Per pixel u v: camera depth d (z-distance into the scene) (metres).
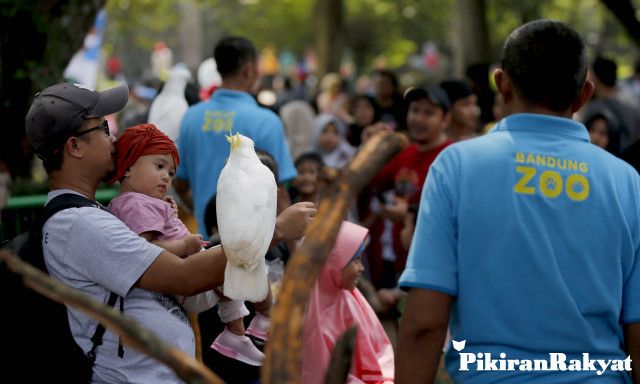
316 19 25.25
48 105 3.24
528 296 2.95
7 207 6.67
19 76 8.30
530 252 2.95
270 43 42.97
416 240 3.08
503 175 3.01
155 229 3.28
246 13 41.69
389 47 42.03
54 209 3.19
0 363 3.13
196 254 3.11
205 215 5.12
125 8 23.62
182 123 6.18
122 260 3.10
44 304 3.13
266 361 1.91
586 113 10.43
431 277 3.01
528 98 3.16
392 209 6.43
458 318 3.07
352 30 42.34
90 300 1.96
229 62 6.10
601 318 2.99
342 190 2.06
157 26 29.31
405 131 10.39
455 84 7.48
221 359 4.25
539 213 2.97
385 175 6.65
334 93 16.02
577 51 3.13
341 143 10.90
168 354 1.92
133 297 3.18
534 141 3.07
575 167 3.03
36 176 9.30
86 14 8.83
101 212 3.18
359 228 4.16
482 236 2.98
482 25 18.27
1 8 8.27
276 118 6.07
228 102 6.05
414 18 40.84
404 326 3.06
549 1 31.80
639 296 3.03
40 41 8.41
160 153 3.38
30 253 3.19
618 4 9.79
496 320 2.97
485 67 9.66
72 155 3.27
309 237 2.02
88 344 3.13
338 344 2.11
